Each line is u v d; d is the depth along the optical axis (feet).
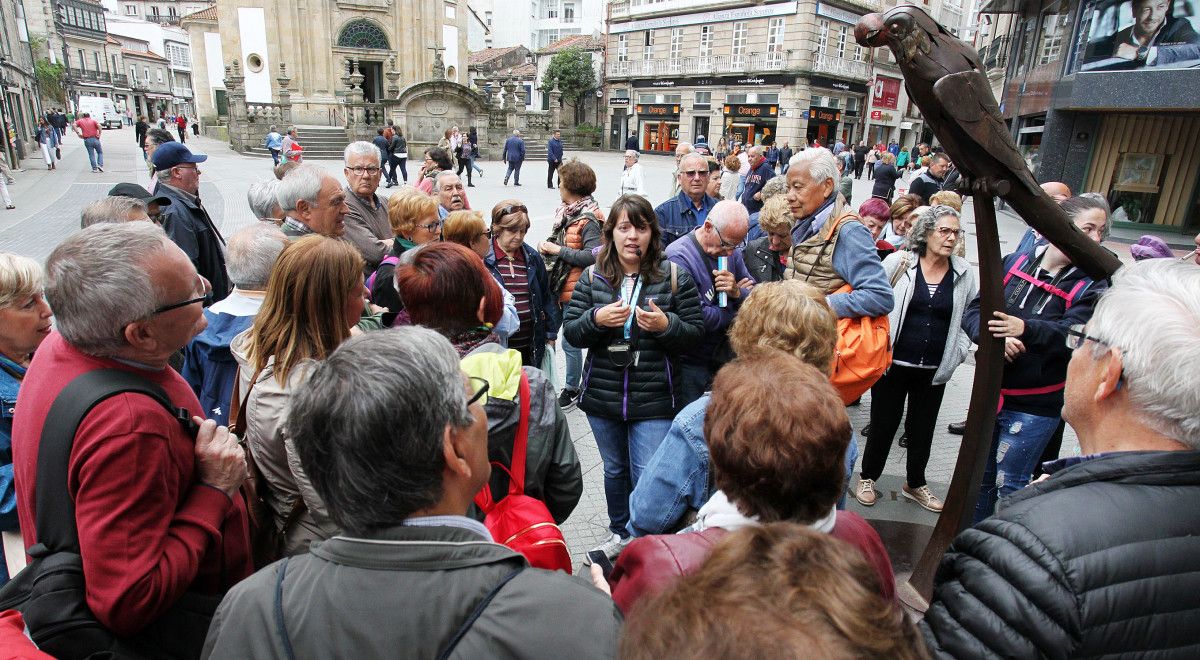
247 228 8.11
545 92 142.51
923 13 6.53
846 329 9.69
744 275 12.10
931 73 6.57
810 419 4.27
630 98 139.03
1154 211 48.80
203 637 5.00
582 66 139.33
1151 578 3.54
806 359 6.36
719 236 10.82
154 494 4.60
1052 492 3.94
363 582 3.31
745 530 2.70
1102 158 50.37
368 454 3.42
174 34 254.68
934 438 14.88
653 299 9.50
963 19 145.69
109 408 4.58
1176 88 42.55
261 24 106.73
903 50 6.53
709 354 11.35
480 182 64.64
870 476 11.89
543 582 3.40
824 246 10.43
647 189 63.36
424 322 6.58
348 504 3.48
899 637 2.31
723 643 2.12
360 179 13.88
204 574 5.07
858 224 10.17
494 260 12.42
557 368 18.54
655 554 4.31
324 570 3.43
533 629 3.18
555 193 57.47
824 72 114.93
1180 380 3.75
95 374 4.83
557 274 15.08
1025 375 9.57
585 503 12.11
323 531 5.76
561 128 130.82
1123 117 48.80
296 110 109.60
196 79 124.57
